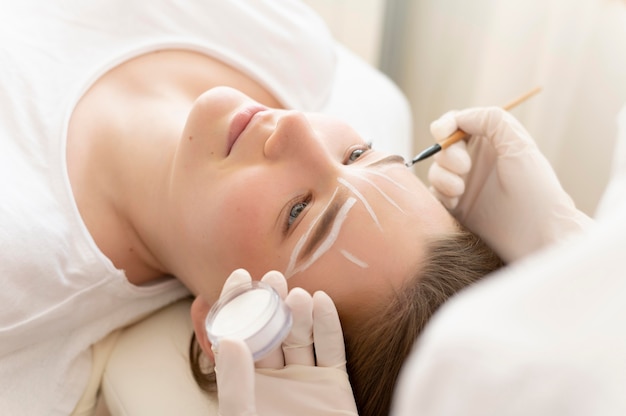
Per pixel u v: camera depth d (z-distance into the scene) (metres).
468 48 1.91
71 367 1.08
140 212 1.11
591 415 0.38
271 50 1.37
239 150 0.97
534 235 1.11
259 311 0.79
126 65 1.26
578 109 1.71
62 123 1.12
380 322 0.92
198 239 0.99
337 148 1.03
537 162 1.14
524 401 0.39
